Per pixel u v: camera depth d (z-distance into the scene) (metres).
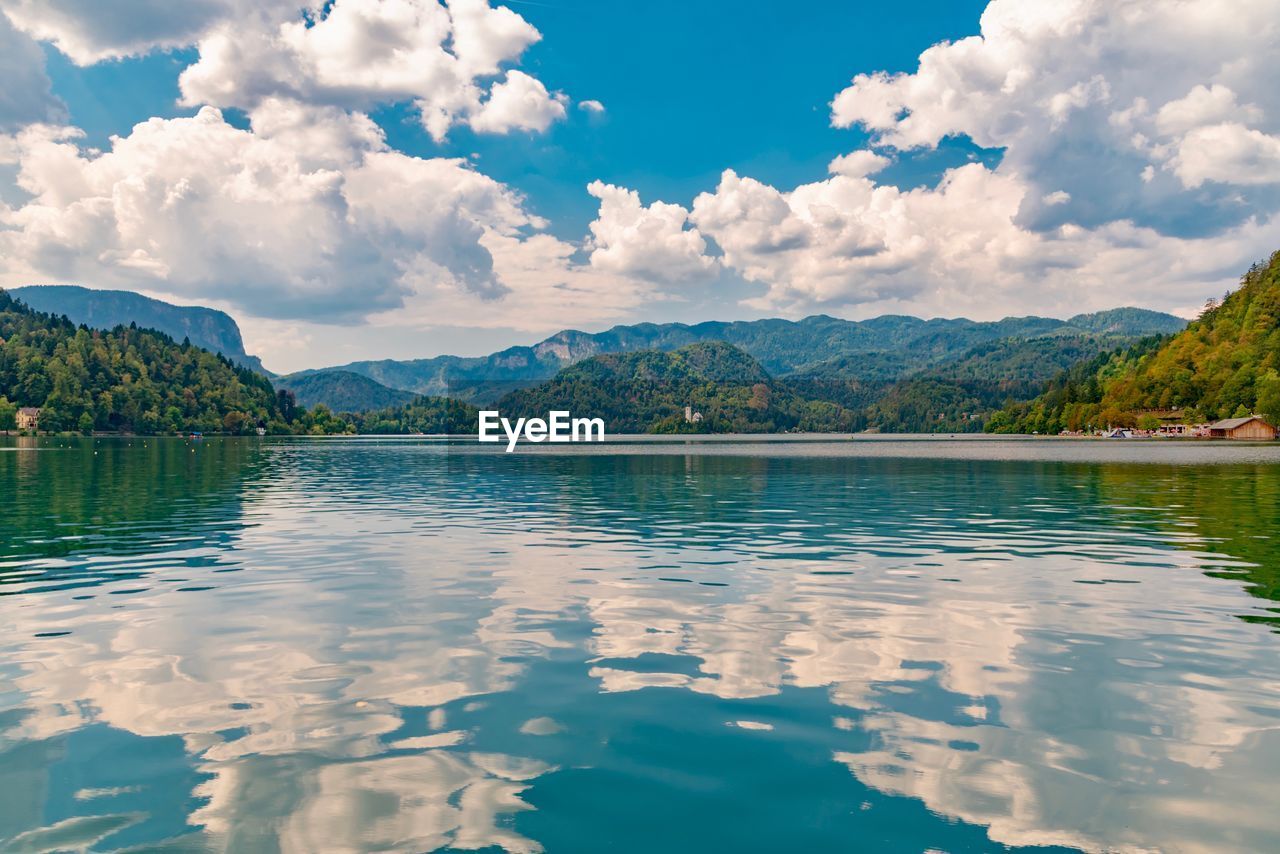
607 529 23.52
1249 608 12.75
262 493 37.34
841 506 30.97
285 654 10.04
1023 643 10.64
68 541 20.59
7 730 7.45
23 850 5.26
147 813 5.82
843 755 6.93
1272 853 5.27
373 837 5.48
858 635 11.05
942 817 5.79
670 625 11.62
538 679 9.06
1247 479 47.06
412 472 57.47
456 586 14.59
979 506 30.91
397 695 8.49
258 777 6.45
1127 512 28.19
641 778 6.48
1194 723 7.66
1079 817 5.78
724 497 35.38
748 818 5.80
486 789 6.26
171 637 10.86
